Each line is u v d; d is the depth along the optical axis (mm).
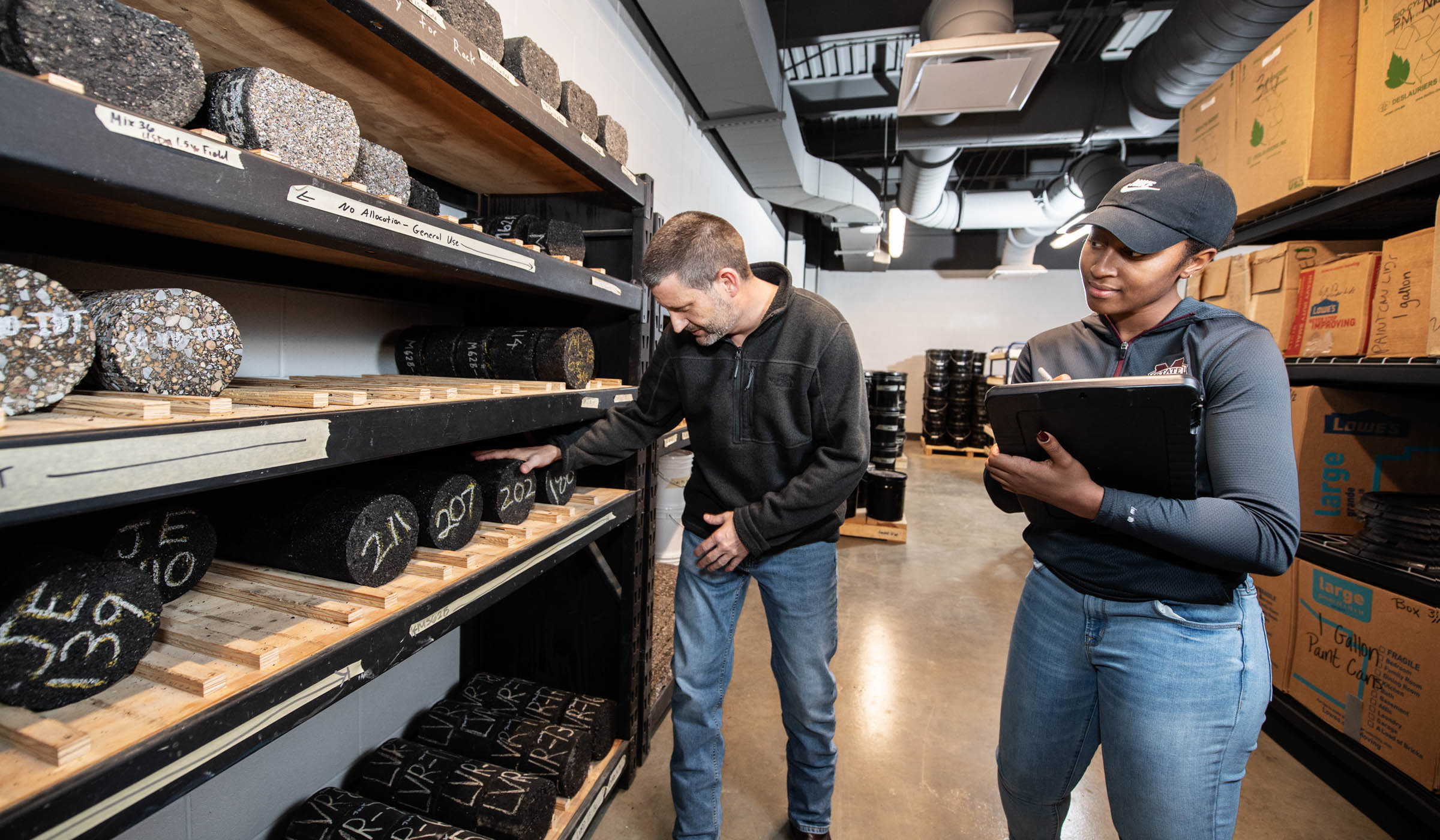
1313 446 1858
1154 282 837
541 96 1083
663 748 1793
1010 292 8828
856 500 4227
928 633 2633
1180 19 2881
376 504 826
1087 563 897
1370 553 1628
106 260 812
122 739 496
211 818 1072
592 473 1592
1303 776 1736
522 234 1242
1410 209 1826
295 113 690
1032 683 983
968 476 6332
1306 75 1676
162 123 487
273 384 1003
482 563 962
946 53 2691
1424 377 1401
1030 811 1037
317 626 717
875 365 9352
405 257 758
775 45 3395
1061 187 5543
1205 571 803
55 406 557
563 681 1683
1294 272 1879
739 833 1477
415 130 1140
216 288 1051
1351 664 1639
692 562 1325
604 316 1562
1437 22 1371
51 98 417
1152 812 819
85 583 548
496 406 951
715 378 1218
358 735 1390
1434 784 1401
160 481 490
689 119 3561
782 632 1271
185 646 666
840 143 5918
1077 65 3988
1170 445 735
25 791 426
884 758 1789
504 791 1221
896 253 5785
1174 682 811
